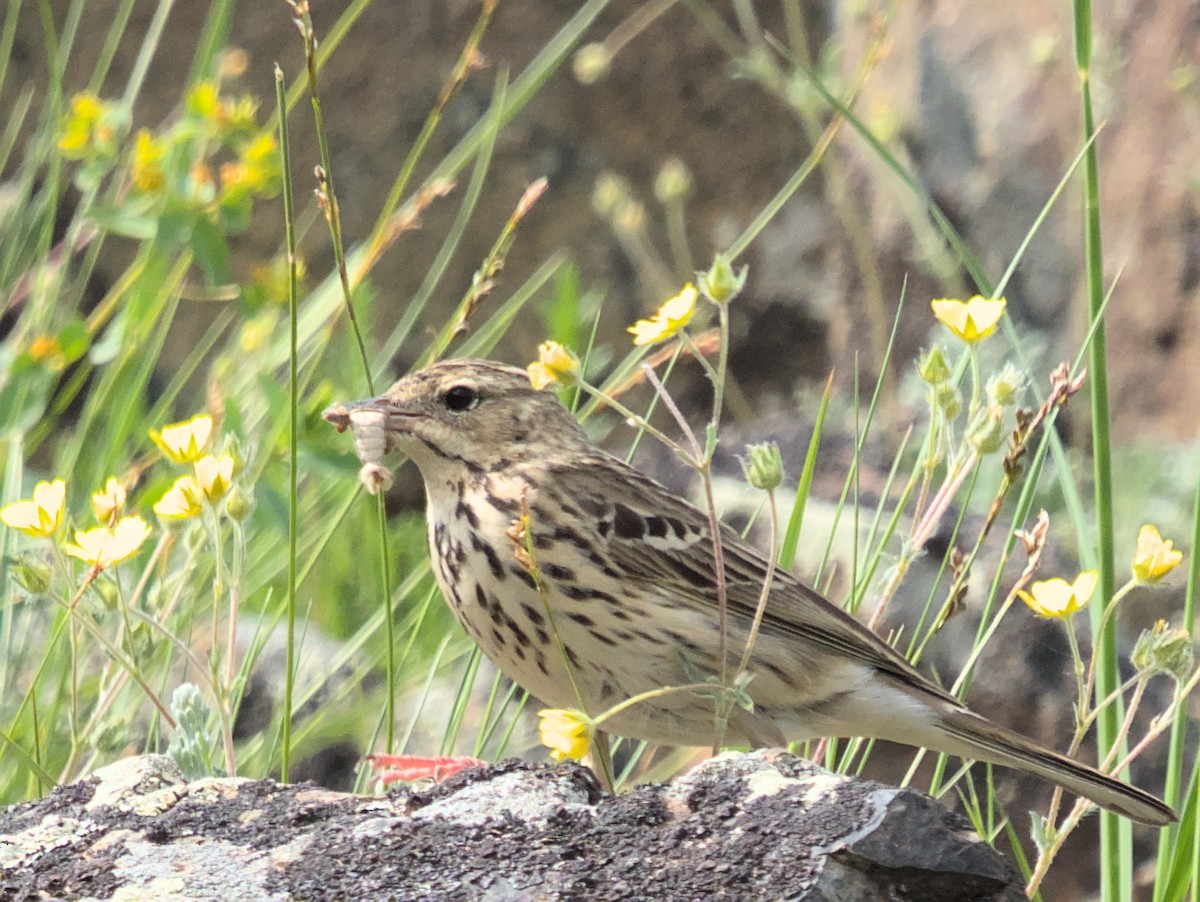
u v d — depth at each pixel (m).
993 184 16.39
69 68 17.48
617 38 17.97
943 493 8.09
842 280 17.30
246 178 11.35
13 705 10.02
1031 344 15.50
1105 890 7.70
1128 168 15.52
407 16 17.59
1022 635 11.50
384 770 7.87
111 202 12.55
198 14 17.52
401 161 17.62
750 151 18.25
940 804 5.88
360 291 12.98
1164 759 11.41
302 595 13.26
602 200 15.45
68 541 9.46
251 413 11.34
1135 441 14.96
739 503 13.08
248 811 6.32
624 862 5.76
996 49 16.50
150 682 9.67
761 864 5.67
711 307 17.75
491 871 5.76
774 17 18.52
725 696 7.07
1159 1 15.40
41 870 6.01
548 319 12.80
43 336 11.63
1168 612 13.45
